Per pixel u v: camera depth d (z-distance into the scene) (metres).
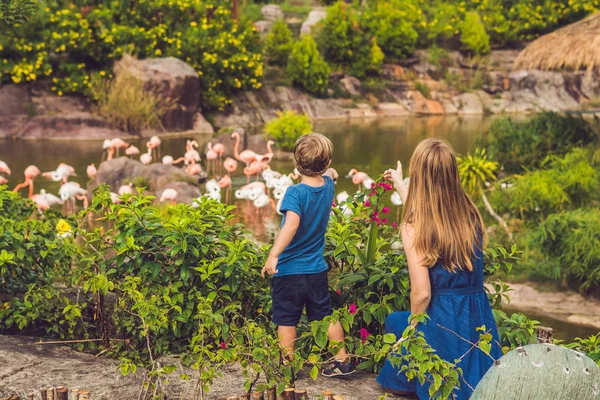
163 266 4.25
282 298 3.73
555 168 12.30
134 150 15.94
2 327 4.62
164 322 3.84
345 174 15.36
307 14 30.52
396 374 3.55
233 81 22.39
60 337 4.62
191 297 4.10
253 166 14.45
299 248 3.71
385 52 27.31
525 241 9.98
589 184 11.46
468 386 3.25
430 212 3.25
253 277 4.34
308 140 3.65
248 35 23.36
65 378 3.73
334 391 3.62
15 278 5.20
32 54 20.14
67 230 4.41
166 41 21.89
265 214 12.30
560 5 29.41
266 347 3.28
